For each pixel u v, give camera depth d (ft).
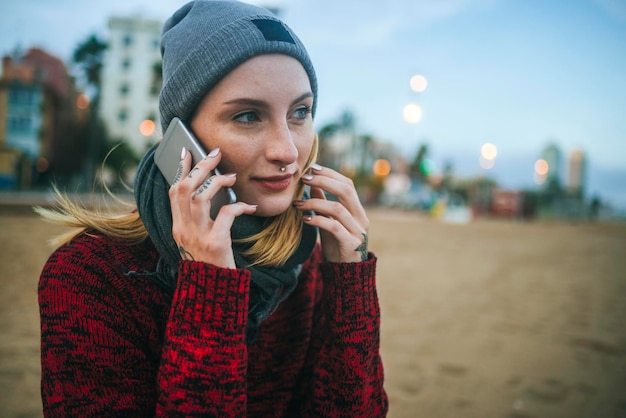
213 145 3.23
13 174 141.49
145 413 3.18
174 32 3.42
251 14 3.19
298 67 3.25
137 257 3.43
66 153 162.09
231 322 3.05
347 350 3.65
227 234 3.11
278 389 3.81
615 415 10.64
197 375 2.93
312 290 4.12
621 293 24.80
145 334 3.28
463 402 11.12
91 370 2.99
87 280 3.13
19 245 31.04
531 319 18.70
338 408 3.65
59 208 3.57
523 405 11.03
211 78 3.07
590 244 57.36
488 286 25.67
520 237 64.54
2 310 16.67
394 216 113.09
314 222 3.62
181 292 3.06
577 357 14.39
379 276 27.43
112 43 185.98
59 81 176.76
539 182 178.09
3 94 153.28
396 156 223.51
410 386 11.95
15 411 9.73
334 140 204.54
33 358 12.52
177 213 3.14
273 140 3.19
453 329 16.97
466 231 71.82
